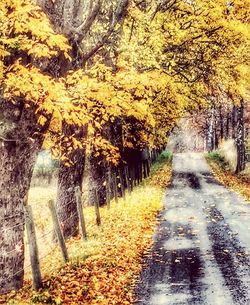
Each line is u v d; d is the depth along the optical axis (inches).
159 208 803.4
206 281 386.0
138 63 565.6
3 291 378.9
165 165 1929.1
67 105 361.7
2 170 378.3
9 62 355.6
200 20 660.7
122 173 1009.5
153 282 389.1
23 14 329.1
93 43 564.7
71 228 608.1
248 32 660.1
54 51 343.3
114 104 465.4
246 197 912.9
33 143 387.5
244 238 542.6
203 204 840.9
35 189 1382.9
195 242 531.8
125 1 425.7
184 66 697.0
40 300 333.1
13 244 382.9
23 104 370.0
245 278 389.7
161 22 652.1
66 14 379.9
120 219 680.4
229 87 795.4
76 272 398.3
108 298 345.7
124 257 458.9
